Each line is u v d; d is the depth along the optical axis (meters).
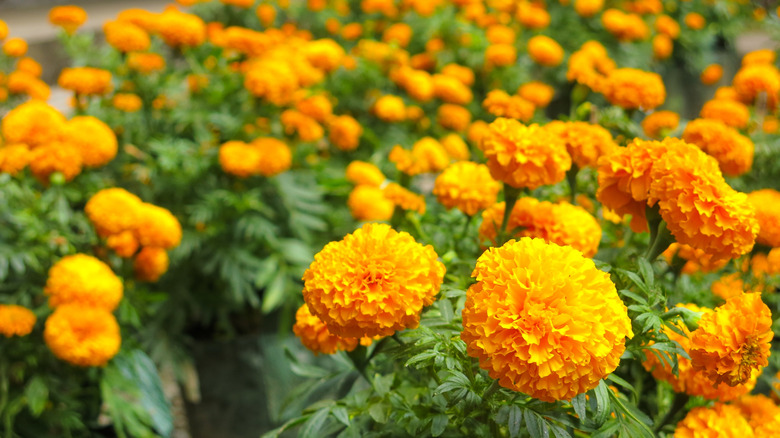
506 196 0.89
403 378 0.86
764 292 0.94
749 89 1.28
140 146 1.52
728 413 0.80
